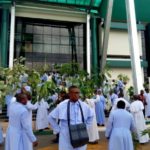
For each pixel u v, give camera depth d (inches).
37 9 778.8
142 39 952.9
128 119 209.8
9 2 730.8
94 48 824.3
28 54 793.6
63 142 154.6
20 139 191.8
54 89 421.4
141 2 838.5
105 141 356.2
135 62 580.7
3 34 725.9
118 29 894.4
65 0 787.4
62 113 156.9
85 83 435.8
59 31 836.0
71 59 834.8
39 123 432.8
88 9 817.5
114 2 814.5
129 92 634.2
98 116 517.7
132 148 208.2
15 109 192.5
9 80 398.6
